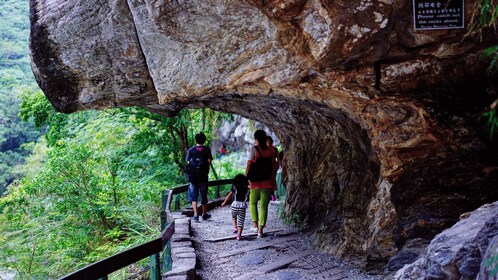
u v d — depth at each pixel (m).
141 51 6.03
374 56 4.65
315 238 7.70
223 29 5.18
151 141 13.35
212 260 7.04
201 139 9.55
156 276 4.81
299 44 4.47
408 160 5.10
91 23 5.96
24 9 58.62
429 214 5.02
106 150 12.60
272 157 8.24
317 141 8.45
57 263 10.28
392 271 5.05
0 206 11.45
